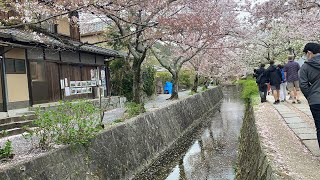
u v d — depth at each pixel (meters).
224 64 36.56
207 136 18.67
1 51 12.55
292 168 4.97
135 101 14.73
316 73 5.49
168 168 12.28
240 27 18.06
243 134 15.35
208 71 33.84
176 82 23.44
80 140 7.85
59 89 16.86
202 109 27.78
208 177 11.06
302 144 6.82
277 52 32.41
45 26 15.77
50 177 6.44
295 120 10.11
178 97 24.17
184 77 41.12
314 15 15.19
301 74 5.62
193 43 17.50
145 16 13.66
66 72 17.64
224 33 17.02
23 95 14.05
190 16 13.02
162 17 11.92
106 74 23.03
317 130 5.55
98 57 21.58
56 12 8.86
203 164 12.72
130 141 11.20
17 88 13.71
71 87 18.03
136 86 14.70
